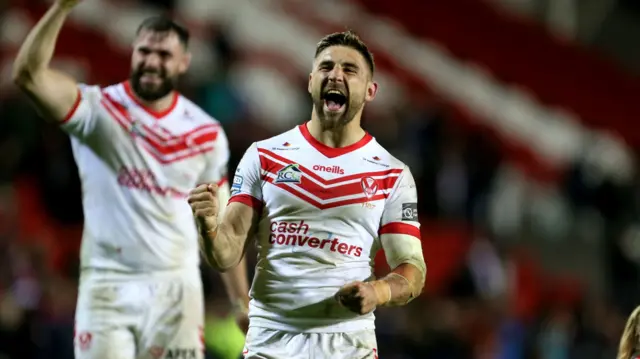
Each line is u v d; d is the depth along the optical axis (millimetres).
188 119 18875
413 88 51188
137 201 18234
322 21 54438
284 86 50219
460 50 55031
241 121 41812
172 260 18422
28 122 37656
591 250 45188
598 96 54219
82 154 18438
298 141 14164
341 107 13930
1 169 37281
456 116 50250
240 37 52125
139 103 18578
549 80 54562
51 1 48031
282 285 13703
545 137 52344
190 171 18688
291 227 13766
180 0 51875
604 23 56875
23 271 31234
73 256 34875
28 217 36000
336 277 13680
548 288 41875
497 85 54188
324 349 13594
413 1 56125
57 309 31125
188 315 18469
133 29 49812
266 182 13984
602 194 45031
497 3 57375
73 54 47031
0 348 28234
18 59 17344
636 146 52375
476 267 37938
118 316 18047
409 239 13953
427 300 34906
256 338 13867
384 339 32656
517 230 46219
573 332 34312
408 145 41438
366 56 14133
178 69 18750
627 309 42125
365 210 13828
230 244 13516
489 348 34750
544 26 56656
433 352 32812
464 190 41469
